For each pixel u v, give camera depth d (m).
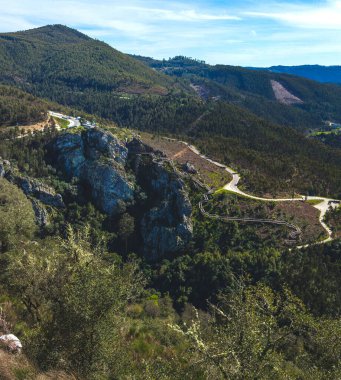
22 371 12.37
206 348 13.06
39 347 14.49
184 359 16.70
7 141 109.94
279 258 80.06
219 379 13.18
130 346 19.89
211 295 75.94
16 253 22.09
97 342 14.77
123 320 17.75
